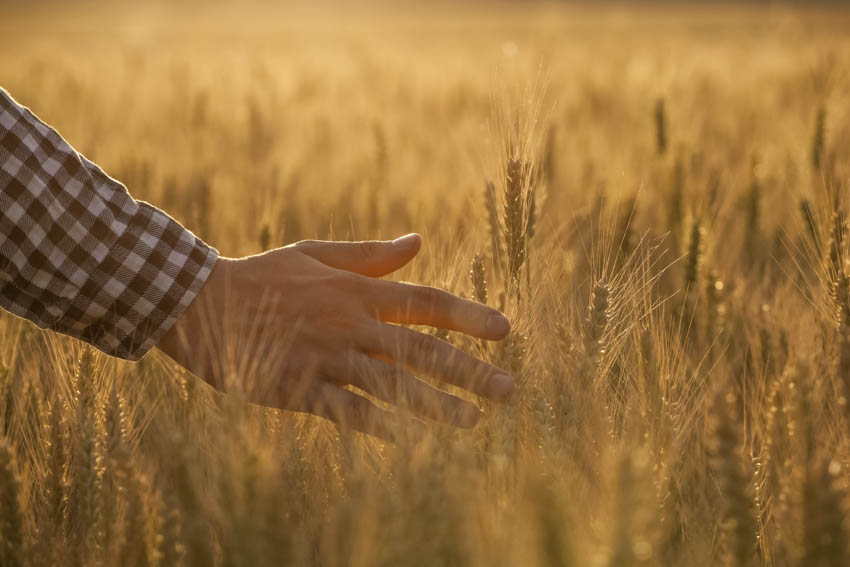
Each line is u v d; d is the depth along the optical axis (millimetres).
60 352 1865
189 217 3773
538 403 1475
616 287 1946
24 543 1440
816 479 1141
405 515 1161
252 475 1176
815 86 6133
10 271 1455
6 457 1332
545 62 9242
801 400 1513
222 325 1544
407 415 1361
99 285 1494
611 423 1631
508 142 2133
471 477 1193
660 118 4609
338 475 1577
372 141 5953
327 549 1334
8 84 9258
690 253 2629
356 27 61094
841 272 1867
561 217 3746
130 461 1339
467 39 30734
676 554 1461
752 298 2707
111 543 1405
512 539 1205
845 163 3541
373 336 1523
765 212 3949
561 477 1265
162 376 2205
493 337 1564
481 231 2566
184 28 62625
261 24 75375
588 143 5527
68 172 1490
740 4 87562
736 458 1264
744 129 6004
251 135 6484
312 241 1718
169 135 6621
